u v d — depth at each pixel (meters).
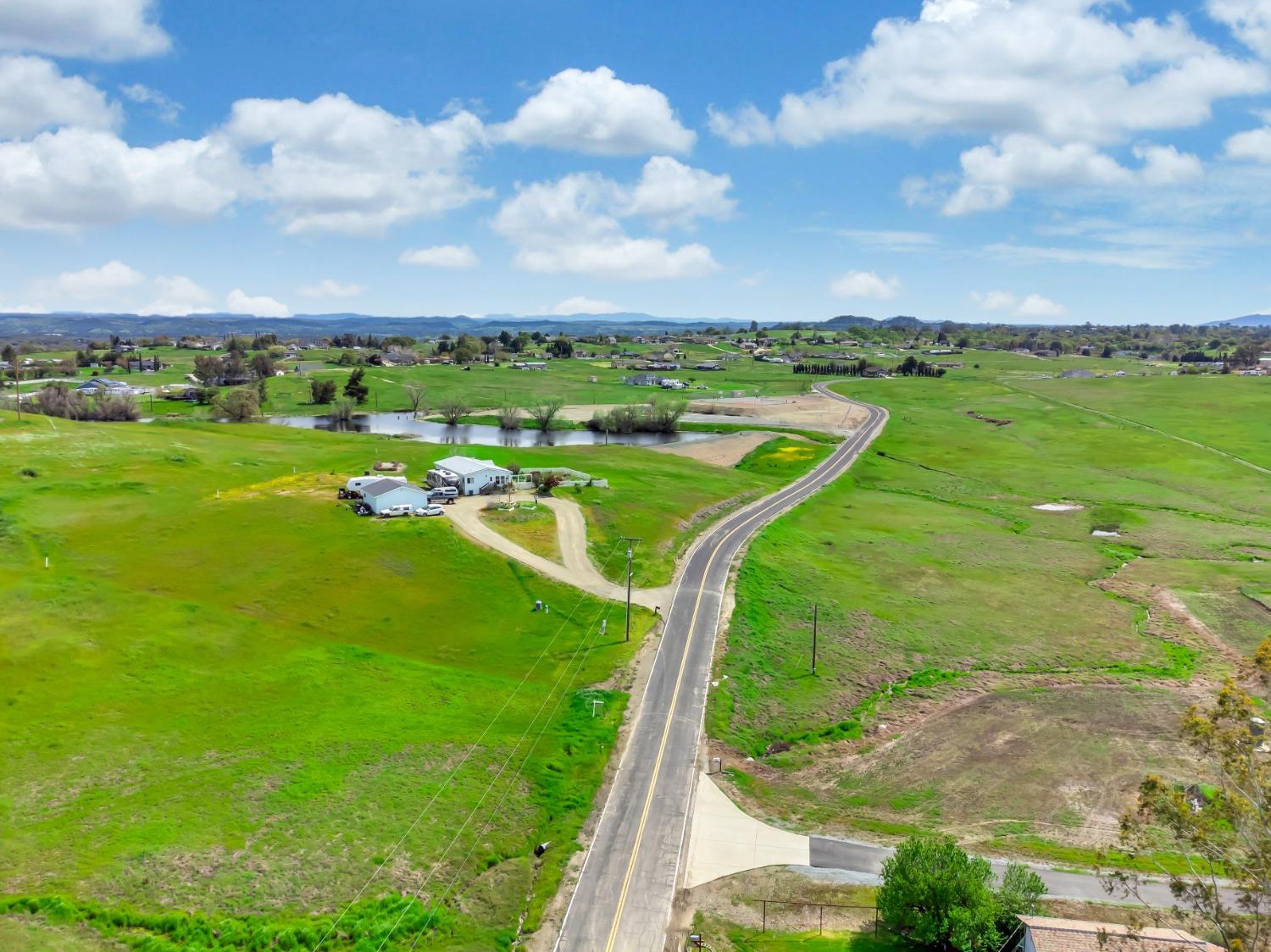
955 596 96.31
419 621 80.38
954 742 66.50
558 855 50.72
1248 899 38.25
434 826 51.41
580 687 70.56
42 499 97.38
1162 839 53.97
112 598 76.19
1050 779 61.25
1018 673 78.56
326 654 72.00
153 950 40.09
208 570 84.62
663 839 52.81
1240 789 36.12
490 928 44.75
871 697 73.56
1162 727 68.81
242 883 44.94
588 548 99.19
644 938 44.44
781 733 67.00
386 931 43.09
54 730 56.94
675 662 75.56
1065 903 46.59
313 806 51.69
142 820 49.06
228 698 63.62
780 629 84.25
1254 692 74.88
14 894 42.44
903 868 44.25
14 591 74.62
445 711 64.94
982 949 41.31
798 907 47.28
